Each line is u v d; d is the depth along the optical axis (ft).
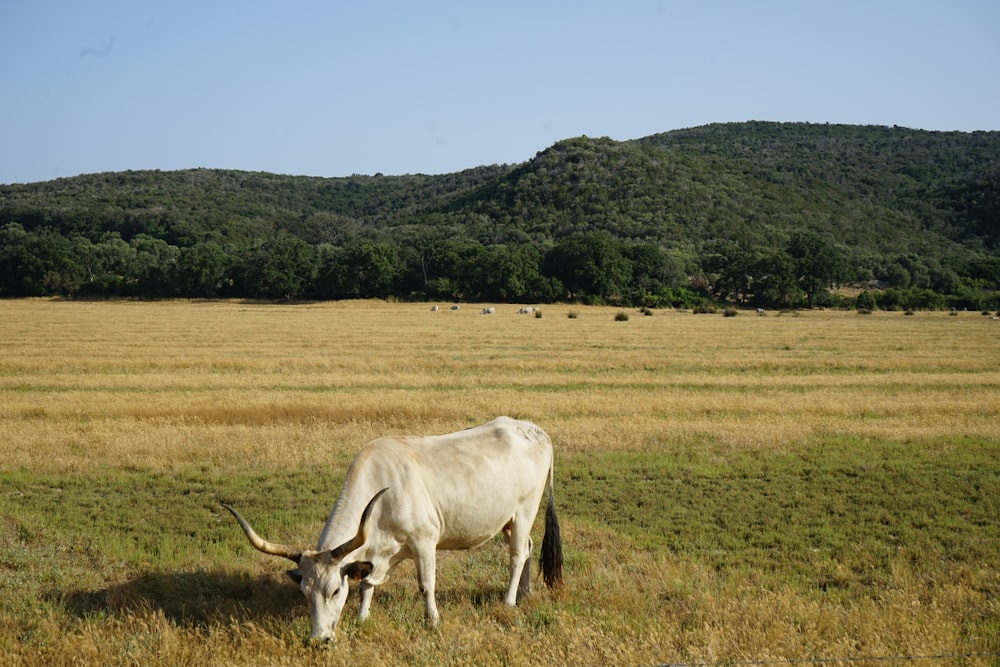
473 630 24.63
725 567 32.17
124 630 24.88
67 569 30.81
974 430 59.88
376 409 65.05
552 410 68.28
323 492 42.83
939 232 576.20
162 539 34.81
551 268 336.90
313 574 23.34
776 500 42.19
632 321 216.74
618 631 24.82
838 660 22.53
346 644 23.07
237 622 25.26
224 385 84.64
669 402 72.13
